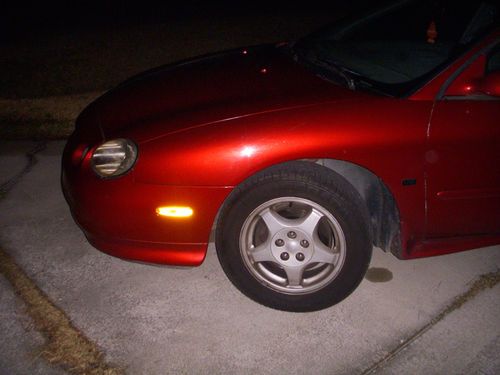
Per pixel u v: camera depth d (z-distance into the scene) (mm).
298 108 2418
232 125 2381
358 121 2352
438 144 2381
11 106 5043
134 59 6422
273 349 2412
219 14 8836
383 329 2520
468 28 2994
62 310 2629
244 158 2307
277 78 2795
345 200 2369
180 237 2486
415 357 2369
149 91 2963
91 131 2742
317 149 2309
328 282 2541
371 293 2742
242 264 2531
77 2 10383
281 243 2490
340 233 2434
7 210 3475
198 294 2744
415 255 2662
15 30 8195
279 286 2584
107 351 2391
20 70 6102
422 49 3107
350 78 2666
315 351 2400
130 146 2432
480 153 2430
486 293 2736
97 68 6133
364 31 3410
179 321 2568
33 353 2371
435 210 2541
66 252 3068
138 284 2814
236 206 2402
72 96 5262
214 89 2785
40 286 2795
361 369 2311
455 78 2418
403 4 3570
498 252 3047
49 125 4691
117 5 10000
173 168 2348
